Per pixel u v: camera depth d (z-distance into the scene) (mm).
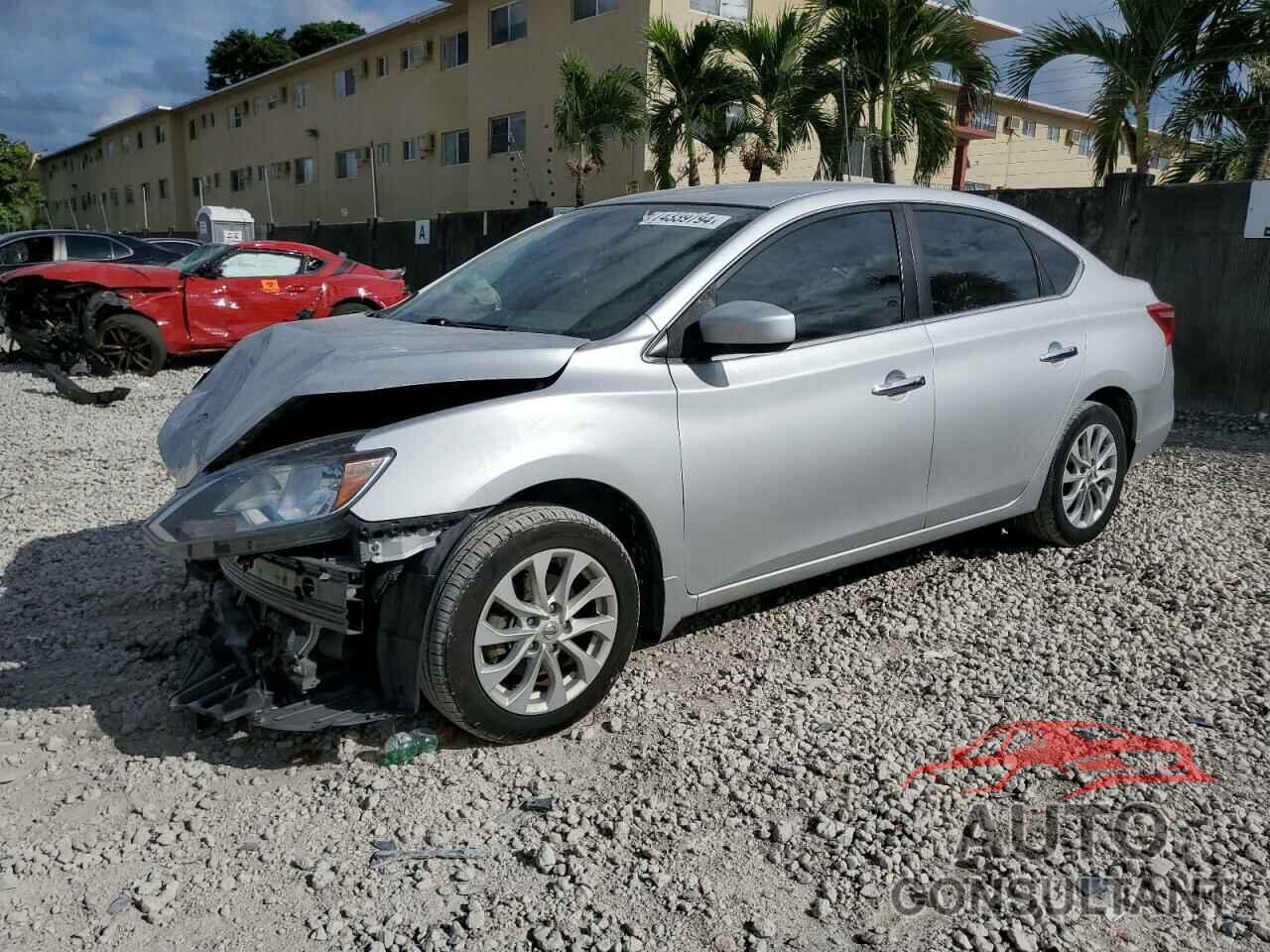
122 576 4762
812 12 12094
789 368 3672
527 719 3195
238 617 3377
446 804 2955
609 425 3242
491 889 2600
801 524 3789
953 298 4312
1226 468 6980
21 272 11156
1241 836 2762
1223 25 9961
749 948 2393
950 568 4824
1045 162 29141
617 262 3855
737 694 3607
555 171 23375
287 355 3471
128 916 2508
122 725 3398
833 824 2814
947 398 4152
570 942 2404
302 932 2455
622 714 3463
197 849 2764
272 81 35938
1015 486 4602
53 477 6832
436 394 3281
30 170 59125
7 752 3232
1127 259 9500
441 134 27953
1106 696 3568
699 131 16875
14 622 4254
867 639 4062
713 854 2729
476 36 25234
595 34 21703
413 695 3033
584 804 2938
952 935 2422
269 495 2975
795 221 3840
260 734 3330
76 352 11117
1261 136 10344
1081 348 4750
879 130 11742
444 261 19344
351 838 2807
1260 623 4188
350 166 32375
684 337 3475
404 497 2914
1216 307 9047
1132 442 5211
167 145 44406
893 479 4035
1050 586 4602
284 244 12359
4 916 2504
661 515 3387
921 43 11203
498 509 3135
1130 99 10711
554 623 3191
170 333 11414
